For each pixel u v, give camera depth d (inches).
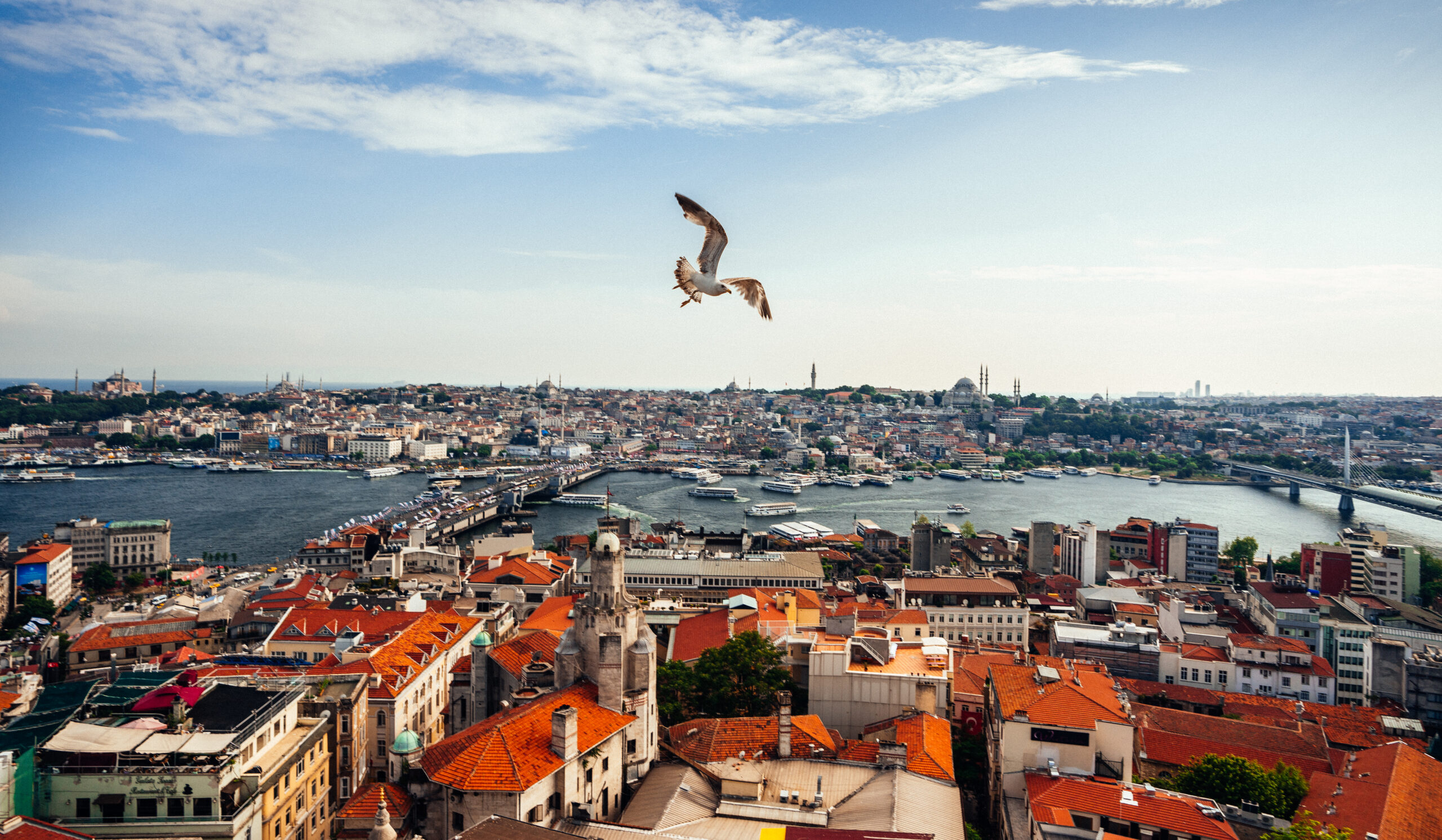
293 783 3420.3
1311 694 6348.4
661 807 3307.1
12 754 2726.4
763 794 3503.9
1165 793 3469.5
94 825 2819.9
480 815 2960.1
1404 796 3966.5
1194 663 6555.1
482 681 4680.1
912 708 4658.0
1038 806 3459.6
